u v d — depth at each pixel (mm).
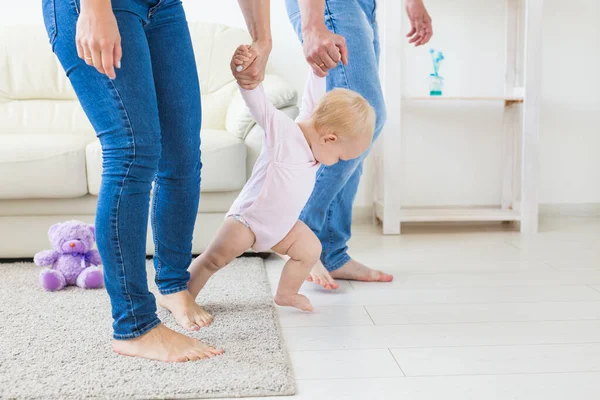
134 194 1206
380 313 1631
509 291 1837
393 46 2701
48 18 1191
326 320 1578
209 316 1521
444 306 1690
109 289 1265
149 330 1290
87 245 1934
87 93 1179
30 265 2199
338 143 1507
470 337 1440
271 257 2326
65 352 1314
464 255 2350
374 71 1739
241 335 1423
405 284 1928
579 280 1960
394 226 2805
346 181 1794
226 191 2256
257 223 1553
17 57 2838
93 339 1397
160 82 1370
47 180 2148
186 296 1528
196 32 2857
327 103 1503
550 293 1812
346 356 1328
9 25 2895
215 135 2295
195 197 1486
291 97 2283
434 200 3148
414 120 3094
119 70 1155
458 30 3057
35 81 2822
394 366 1270
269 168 1503
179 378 1178
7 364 1249
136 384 1151
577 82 3107
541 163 3143
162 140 1417
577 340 1416
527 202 2814
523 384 1178
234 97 2674
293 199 1533
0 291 1848
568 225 2986
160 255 1526
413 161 3117
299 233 1596
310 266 1612
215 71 2814
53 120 2771
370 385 1176
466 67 3076
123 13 1171
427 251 2432
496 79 3090
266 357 1285
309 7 1509
